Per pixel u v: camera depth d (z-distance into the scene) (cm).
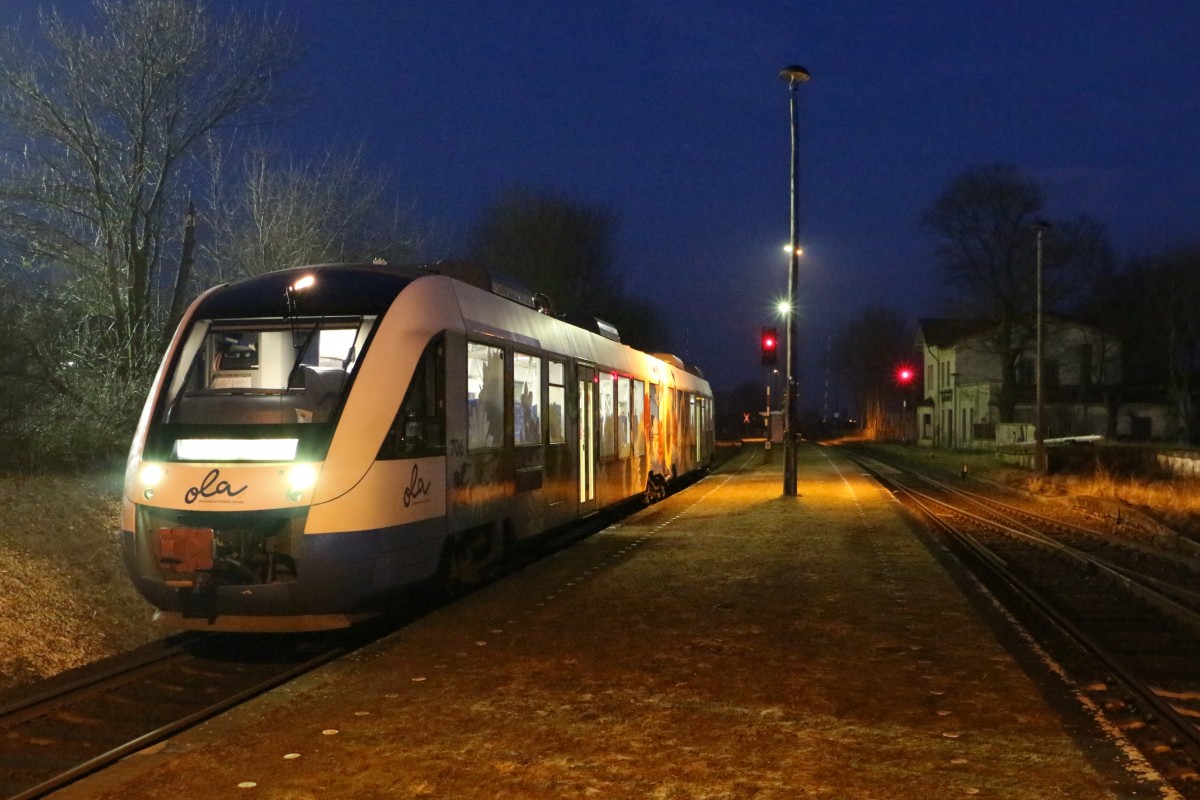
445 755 588
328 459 866
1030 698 702
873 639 884
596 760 580
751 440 10625
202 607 855
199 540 840
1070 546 1764
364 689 728
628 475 1977
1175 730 641
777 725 643
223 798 527
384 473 899
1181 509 2348
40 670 827
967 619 968
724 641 877
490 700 700
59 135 1619
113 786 543
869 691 720
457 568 1106
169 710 754
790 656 823
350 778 554
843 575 1230
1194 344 5172
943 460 5194
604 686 734
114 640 943
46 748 658
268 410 893
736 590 1128
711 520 1895
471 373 1094
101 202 1644
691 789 536
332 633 1006
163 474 875
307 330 971
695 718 657
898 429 9812
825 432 13350
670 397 2567
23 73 1594
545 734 627
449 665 797
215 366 996
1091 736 621
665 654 830
